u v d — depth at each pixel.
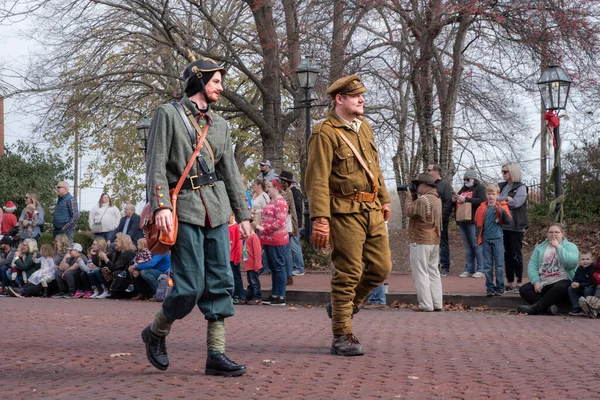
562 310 10.88
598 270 10.26
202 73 5.36
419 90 22.05
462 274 15.19
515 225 12.38
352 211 6.36
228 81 28.88
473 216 14.98
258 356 6.43
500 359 6.37
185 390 4.88
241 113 26.41
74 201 17.58
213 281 5.31
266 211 12.54
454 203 15.67
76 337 8.25
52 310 11.75
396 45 21.88
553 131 13.38
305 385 5.08
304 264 18.12
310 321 9.84
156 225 5.00
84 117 22.91
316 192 6.29
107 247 15.53
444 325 9.24
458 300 11.82
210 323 5.43
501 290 11.66
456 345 7.30
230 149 5.53
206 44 23.44
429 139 22.36
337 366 5.88
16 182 34.09
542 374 5.61
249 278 12.86
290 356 6.44
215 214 5.25
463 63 22.61
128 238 14.64
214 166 5.41
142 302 13.67
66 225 17.47
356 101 6.44
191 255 5.17
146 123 20.53
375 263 6.56
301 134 25.62
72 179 37.00
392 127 26.36
